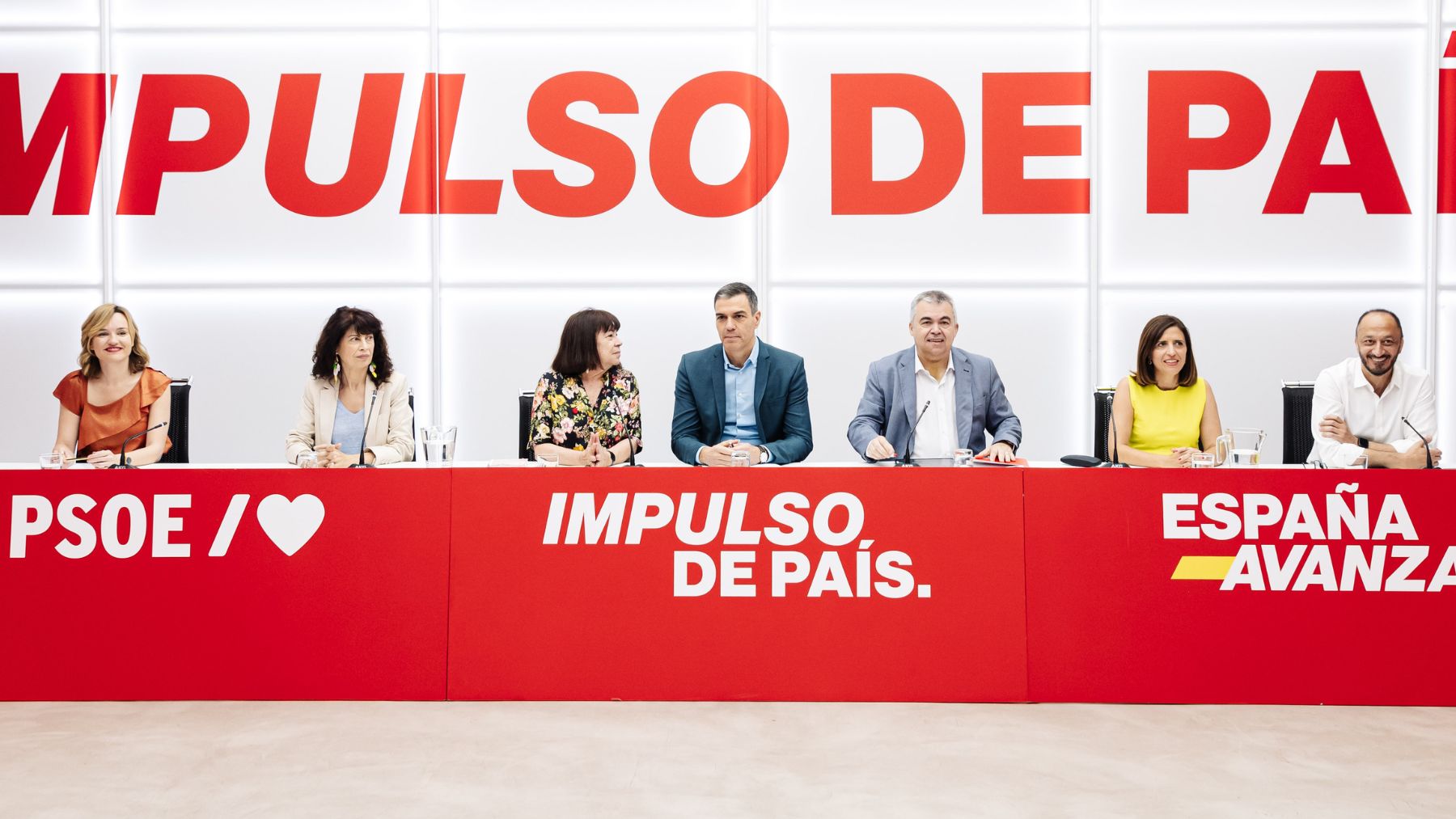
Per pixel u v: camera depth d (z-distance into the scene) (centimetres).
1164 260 430
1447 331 425
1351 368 323
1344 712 237
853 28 430
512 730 228
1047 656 242
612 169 436
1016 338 434
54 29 429
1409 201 424
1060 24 427
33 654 246
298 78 432
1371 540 240
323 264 436
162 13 430
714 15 432
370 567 248
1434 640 239
